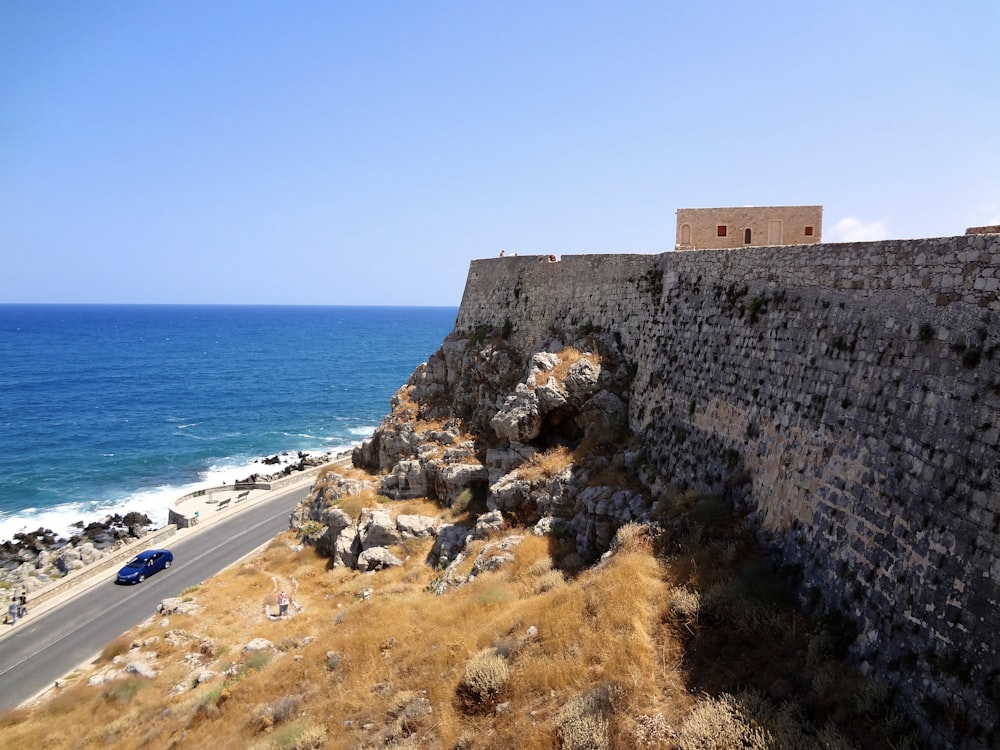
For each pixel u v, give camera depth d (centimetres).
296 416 12838
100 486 8381
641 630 1770
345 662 2480
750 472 2172
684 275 3078
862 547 1543
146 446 10362
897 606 1382
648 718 1485
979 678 1159
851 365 1762
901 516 1442
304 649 2833
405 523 3959
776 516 1959
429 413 4928
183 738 2403
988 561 1205
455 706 1878
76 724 2817
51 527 6975
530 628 2050
